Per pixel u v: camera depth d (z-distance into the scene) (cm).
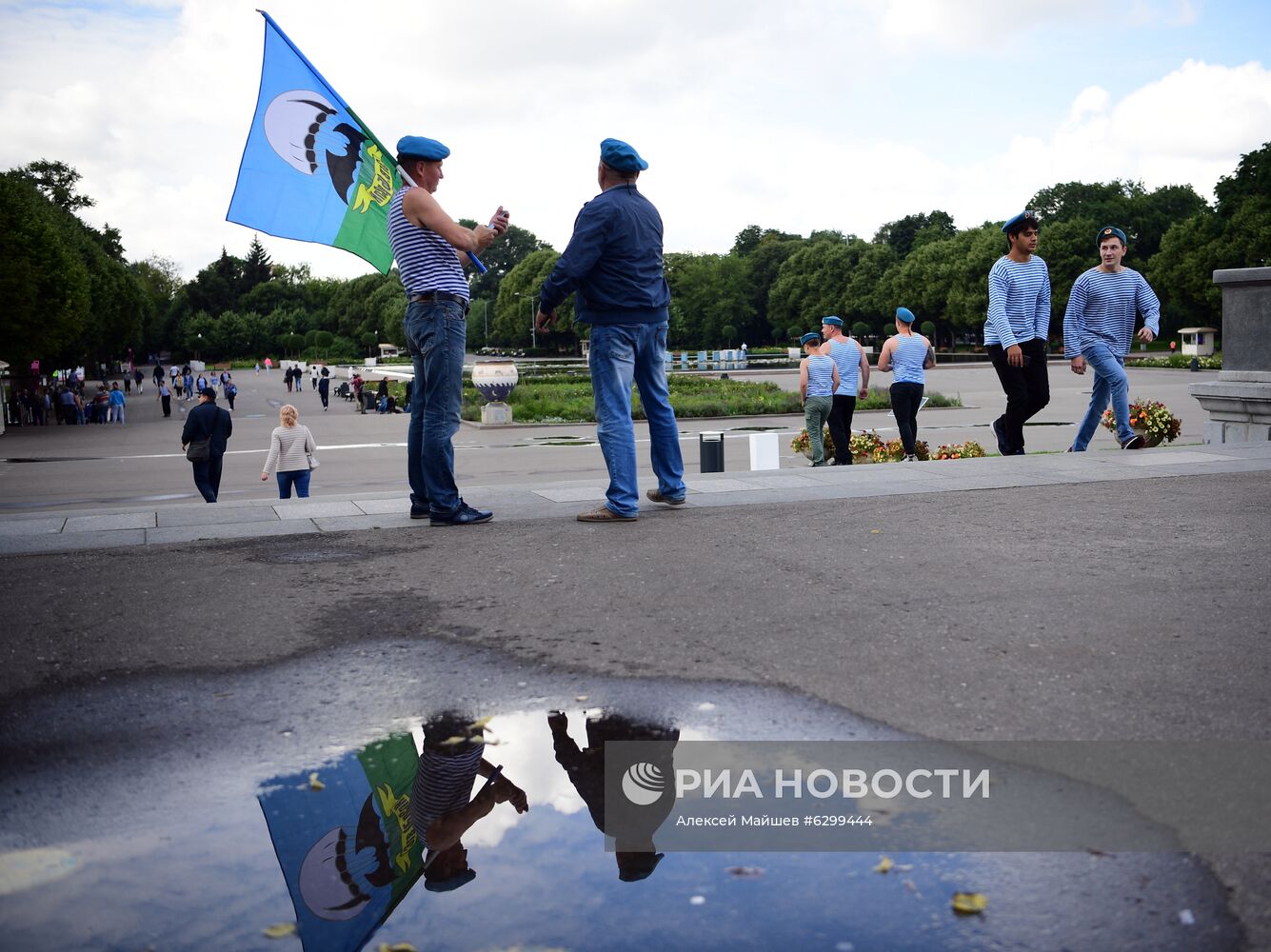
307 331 16250
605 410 621
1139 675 336
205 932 194
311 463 1248
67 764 282
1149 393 3409
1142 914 195
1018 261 967
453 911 200
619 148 617
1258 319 1000
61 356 7056
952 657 360
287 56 664
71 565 527
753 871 214
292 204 680
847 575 478
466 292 617
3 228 4538
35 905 205
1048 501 659
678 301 13250
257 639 399
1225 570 470
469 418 3397
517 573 495
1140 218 9869
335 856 225
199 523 639
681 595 449
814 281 11481
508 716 314
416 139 602
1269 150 7250
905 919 194
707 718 308
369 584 481
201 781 270
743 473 819
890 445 1426
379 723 311
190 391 6300
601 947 186
